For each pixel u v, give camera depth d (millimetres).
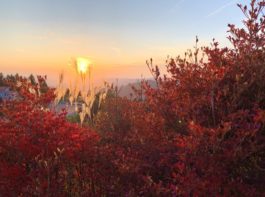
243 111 4738
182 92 5445
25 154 5172
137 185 5219
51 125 5438
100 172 5527
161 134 5430
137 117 6066
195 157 4398
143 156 5535
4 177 4883
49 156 5148
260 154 4688
